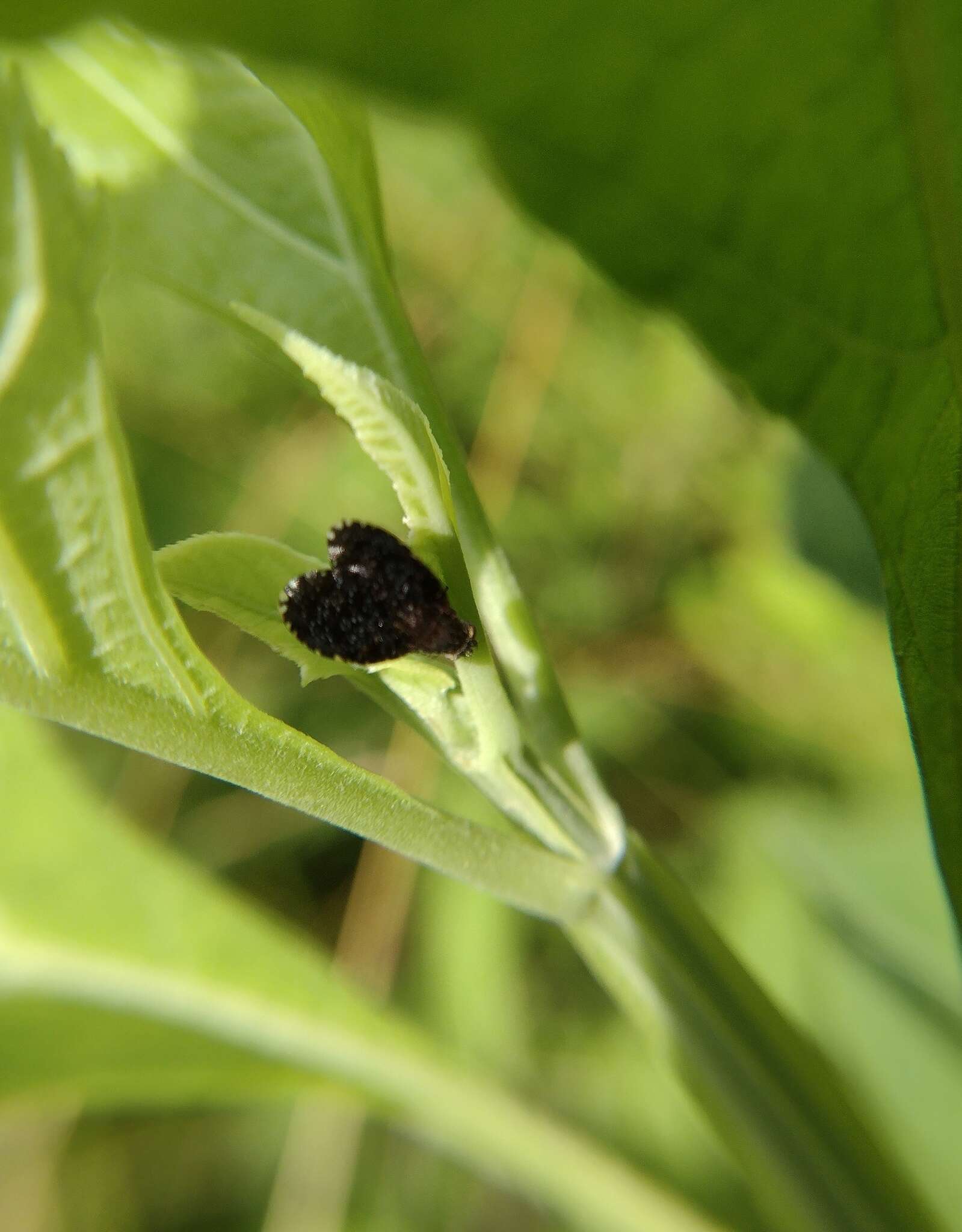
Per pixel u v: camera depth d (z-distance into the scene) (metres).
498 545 0.06
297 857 0.20
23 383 0.05
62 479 0.05
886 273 0.05
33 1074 0.09
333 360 0.05
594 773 0.06
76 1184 0.18
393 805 0.05
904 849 0.13
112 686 0.05
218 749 0.05
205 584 0.06
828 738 0.19
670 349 0.21
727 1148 0.06
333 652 0.06
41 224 0.05
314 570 0.06
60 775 0.10
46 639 0.05
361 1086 0.09
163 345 0.22
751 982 0.06
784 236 0.05
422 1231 0.17
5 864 0.09
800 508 0.11
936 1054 0.12
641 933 0.06
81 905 0.09
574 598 0.21
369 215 0.06
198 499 0.22
